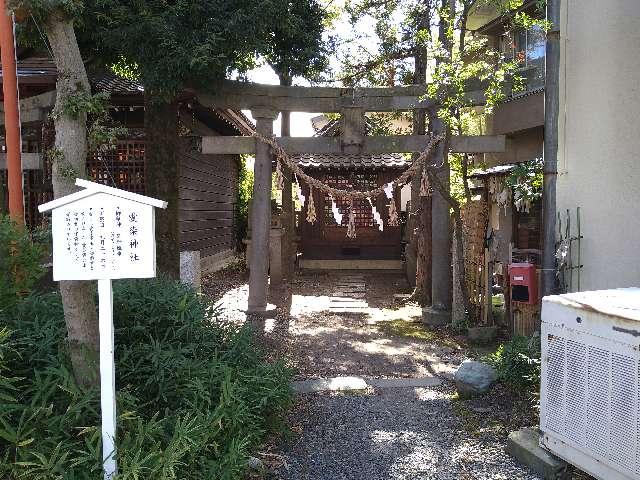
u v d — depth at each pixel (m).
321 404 5.12
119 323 4.10
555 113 5.04
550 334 3.60
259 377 4.16
